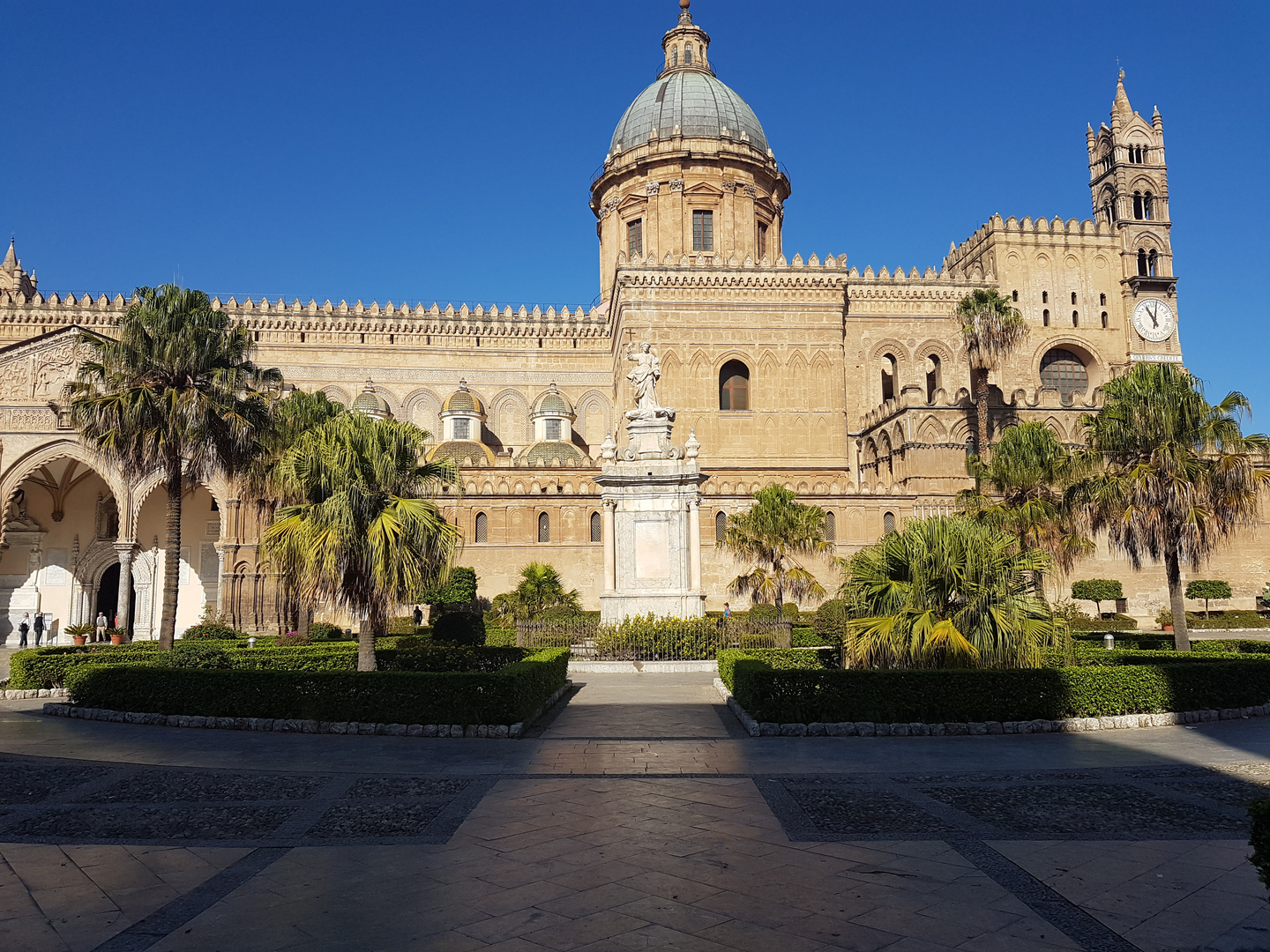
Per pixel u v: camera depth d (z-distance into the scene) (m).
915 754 15.80
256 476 35.09
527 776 14.16
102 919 8.27
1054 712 18.48
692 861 9.75
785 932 7.79
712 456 66.69
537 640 34.28
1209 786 13.30
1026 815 11.65
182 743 17.41
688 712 20.88
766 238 79.19
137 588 56.69
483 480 59.47
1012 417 62.53
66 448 49.75
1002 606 19.84
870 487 58.75
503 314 76.25
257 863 9.86
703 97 78.75
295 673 19.31
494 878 9.25
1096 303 73.94
